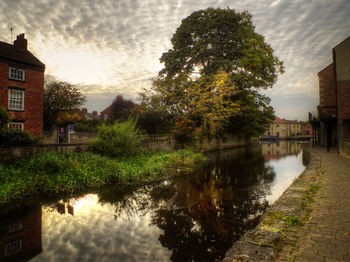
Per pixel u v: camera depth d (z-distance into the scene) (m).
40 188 8.01
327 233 3.64
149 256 3.83
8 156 9.79
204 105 19.72
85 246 4.20
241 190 8.10
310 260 2.88
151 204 6.68
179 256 3.82
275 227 3.94
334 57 18.97
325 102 23.67
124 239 4.47
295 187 6.85
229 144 30.95
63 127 23.16
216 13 22.95
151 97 20.33
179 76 20.39
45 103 23.11
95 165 10.08
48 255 3.88
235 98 23.52
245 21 23.86
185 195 7.57
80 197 7.48
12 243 4.32
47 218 5.64
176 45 25.09
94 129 27.38
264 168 13.02
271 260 2.88
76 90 24.64
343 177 8.09
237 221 5.25
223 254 3.86
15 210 6.23
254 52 22.64
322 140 25.48
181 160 14.32
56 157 10.14
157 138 17.80
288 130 89.94
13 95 18.05
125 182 9.23
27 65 18.95
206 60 23.11
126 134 13.32
